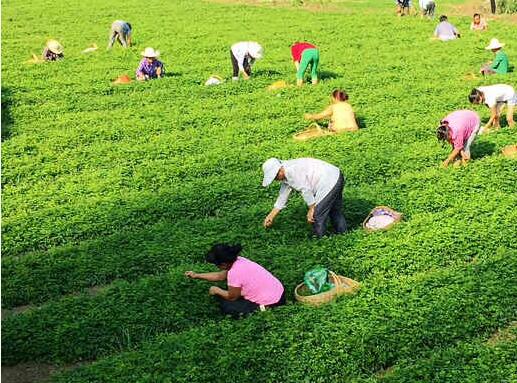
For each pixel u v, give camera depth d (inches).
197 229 647.1
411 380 433.1
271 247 610.9
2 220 684.1
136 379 438.3
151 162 823.1
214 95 1082.7
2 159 840.9
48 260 605.6
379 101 1034.7
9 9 1904.5
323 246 592.4
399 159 794.2
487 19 1728.6
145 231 649.6
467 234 611.2
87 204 709.3
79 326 503.8
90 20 1750.7
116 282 574.9
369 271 568.7
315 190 593.3
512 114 864.9
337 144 835.4
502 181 722.8
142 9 1903.3
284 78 1162.6
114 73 1229.7
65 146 890.7
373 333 472.4
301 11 1875.0
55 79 1188.5
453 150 761.0
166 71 1244.5
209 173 793.6
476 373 439.2
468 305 504.1
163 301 531.5
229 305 508.7
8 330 503.5
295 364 451.2
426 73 1186.0
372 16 1749.5
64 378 446.6
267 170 573.3
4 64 1298.0
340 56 1320.1
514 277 541.0
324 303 511.5
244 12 1856.5
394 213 647.1
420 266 573.9
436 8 1915.6
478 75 1170.6
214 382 436.5
